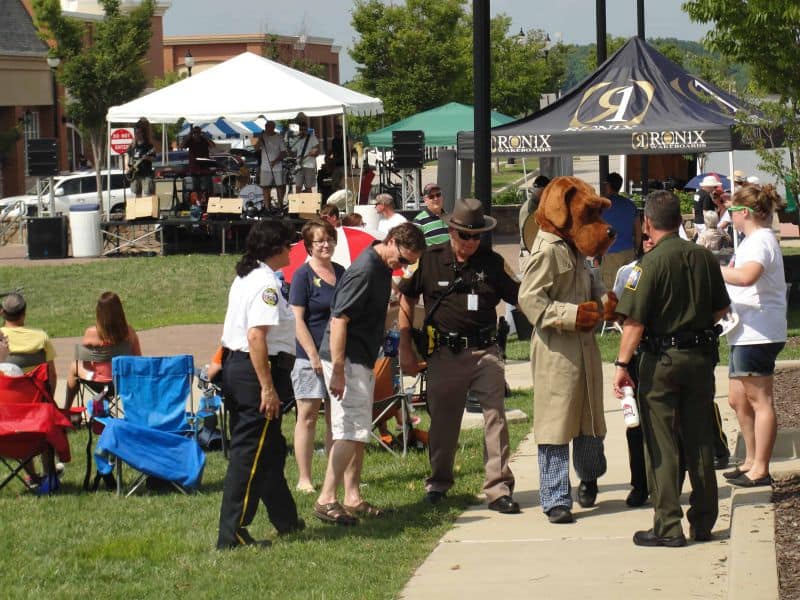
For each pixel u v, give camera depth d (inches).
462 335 364.8
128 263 1200.8
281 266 331.9
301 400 392.8
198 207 1273.4
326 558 316.5
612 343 693.9
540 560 305.1
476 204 357.7
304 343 386.3
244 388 329.1
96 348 466.0
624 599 266.1
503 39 2484.0
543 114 761.6
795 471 363.6
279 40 2645.2
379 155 1899.6
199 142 1327.5
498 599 272.8
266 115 1233.4
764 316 342.6
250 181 1462.8
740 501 335.6
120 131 1464.1
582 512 356.5
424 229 602.5
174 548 335.9
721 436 381.4
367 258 344.8
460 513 363.6
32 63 2127.2
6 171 2130.9
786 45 578.6
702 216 1059.3
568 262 337.7
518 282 363.3
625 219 651.5
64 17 1787.6
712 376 303.9
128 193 1705.2
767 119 661.3
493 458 364.2
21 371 434.9
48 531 361.4
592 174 2292.1
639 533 314.3
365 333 349.4
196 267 1153.4
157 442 413.4
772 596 250.1
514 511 359.6
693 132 701.3
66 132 2267.5
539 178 563.5
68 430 531.2
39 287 1062.4
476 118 480.7
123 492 415.5
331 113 1236.5
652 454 307.7
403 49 2135.8
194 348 774.5
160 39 2667.3
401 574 299.3
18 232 1588.3
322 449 470.9
